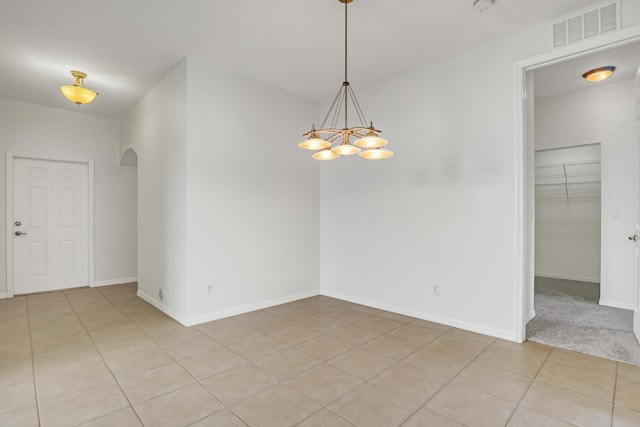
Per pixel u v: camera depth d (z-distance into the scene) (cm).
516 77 298
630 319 357
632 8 244
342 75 389
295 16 274
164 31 296
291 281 440
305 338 310
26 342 299
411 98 374
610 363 256
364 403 204
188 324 343
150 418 189
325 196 473
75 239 523
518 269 297
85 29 291
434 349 284
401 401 206
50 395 212
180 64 356
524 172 301
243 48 327
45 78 393
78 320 361
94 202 532
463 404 203
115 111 512
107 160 544
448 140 344
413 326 341
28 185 482
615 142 412
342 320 361
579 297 445
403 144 381
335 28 293
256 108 403
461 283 334
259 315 379
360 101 425
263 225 409
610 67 367
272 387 223
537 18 277
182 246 351
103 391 217
